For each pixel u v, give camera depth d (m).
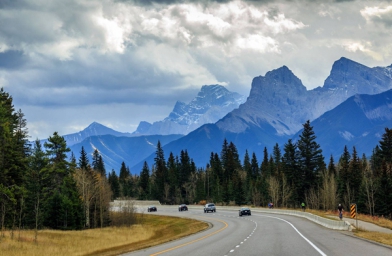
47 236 53.44
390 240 34.25
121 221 92.69
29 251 37.66
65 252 37.62
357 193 108.38
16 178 62.78
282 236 40.41
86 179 89.56
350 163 121.12
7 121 66.69
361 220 60.84
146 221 99.69
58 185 83.12
